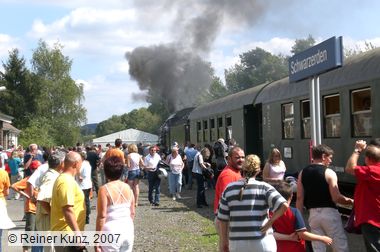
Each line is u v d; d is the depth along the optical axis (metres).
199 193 15.80
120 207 5.86
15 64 69.56
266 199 4.96
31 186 8.31
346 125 11.18
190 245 9.89
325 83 12.08
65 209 5.79
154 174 16.53
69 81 70.38
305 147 13.45
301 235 5.43
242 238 4.94
